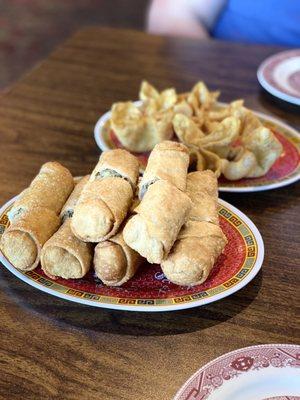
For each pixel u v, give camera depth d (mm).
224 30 1240
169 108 694
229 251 496
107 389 383
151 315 447
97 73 906
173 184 465
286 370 384
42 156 673
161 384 388
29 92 834
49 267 450
